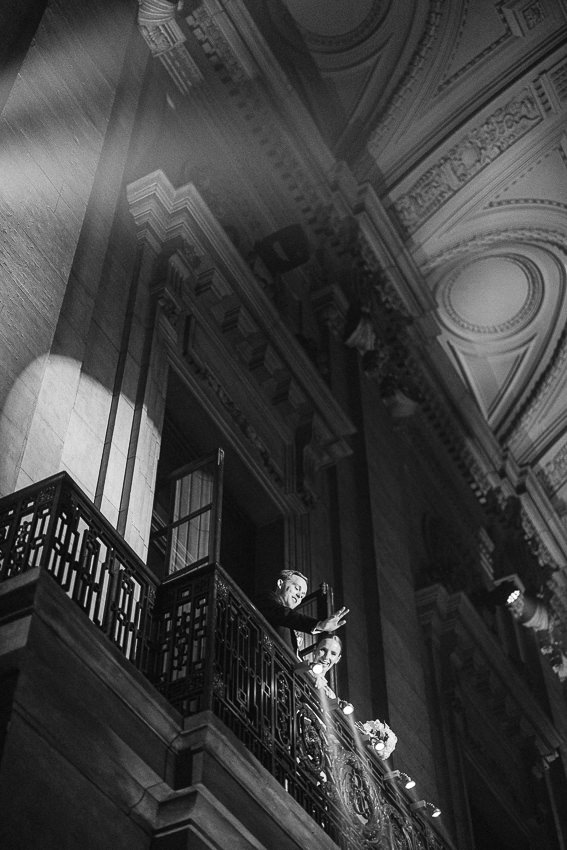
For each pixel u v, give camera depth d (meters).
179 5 13.25
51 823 5.53
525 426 21.66
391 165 18.50
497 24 18.19
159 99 13.41
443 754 12.93
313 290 16.58
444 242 19.58
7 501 6.85
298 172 16.53
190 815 6.10
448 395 19.58
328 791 7.67
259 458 11.98
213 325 12.02
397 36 17.95
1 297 8.19
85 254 10.04
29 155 9.18
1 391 7.83
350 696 11.62
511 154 19.17
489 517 19.91
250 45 15.63
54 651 5.76
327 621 8.09
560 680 19.38
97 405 9.39
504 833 14.36
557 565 21.72
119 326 10.38
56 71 10.13
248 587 11.54
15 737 5.49
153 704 6.19
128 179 11.86
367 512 14.30
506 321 21.09
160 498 10.38
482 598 16.53
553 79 18.58
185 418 11.30
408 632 13.65
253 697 7.29
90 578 6.61
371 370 16.86
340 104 18.00
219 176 14.45
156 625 7.14
